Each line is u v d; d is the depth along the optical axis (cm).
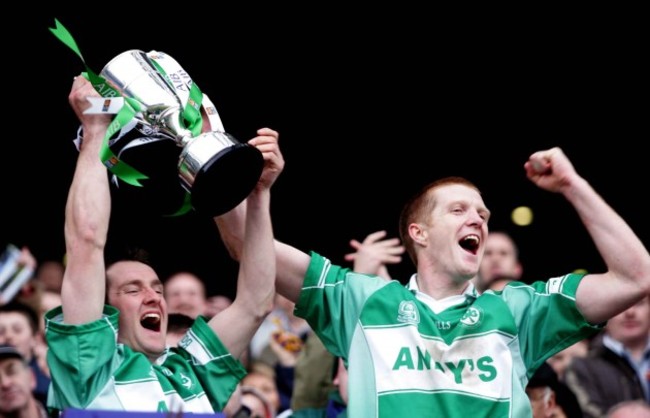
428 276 931
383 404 881
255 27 2003
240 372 930
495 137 2098
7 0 1922
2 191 2020
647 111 2070
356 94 2078
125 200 1888
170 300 1441
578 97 2077
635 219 2091
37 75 1980
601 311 909
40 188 2033
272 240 917
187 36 1981
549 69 2066
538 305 920
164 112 869
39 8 1934
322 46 2041
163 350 948
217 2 1972
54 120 2017
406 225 952
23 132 2016
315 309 929
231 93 2047
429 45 2055
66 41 884
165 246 1941
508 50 2058
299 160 2097
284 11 2003
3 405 1124
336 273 936
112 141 867
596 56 2050
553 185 927
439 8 2031
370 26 2034
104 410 807
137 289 937
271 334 1420
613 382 1338
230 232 952
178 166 845
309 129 2086
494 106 2092
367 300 914
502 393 880
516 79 2075
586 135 2091
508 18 2033
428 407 877
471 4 2027
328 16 2019
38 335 1305
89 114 888
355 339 905
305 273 934
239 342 927
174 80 891
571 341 918
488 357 889
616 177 2095
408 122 2091
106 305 897
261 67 2034
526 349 916
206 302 1527
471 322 897
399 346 894
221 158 827
